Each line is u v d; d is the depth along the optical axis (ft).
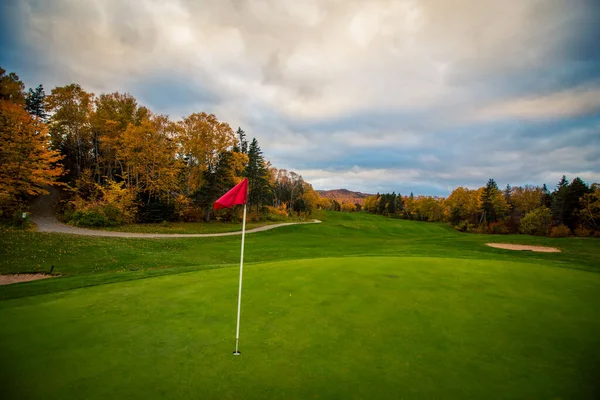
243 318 23.29
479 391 14.39
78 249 66.95
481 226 232.73
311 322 22.65
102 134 150.71
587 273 40.73
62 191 150.51
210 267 46.98
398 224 268.00
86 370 15.57
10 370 15.42
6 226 94.02
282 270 39.45
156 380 14.79
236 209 184.24
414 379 15.30
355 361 17.06
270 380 14.99
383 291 30.40
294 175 292.61
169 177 150.41
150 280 34.83
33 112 170.09
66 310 24.73
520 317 24.16
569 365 17.04
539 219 182.60
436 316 24.08
